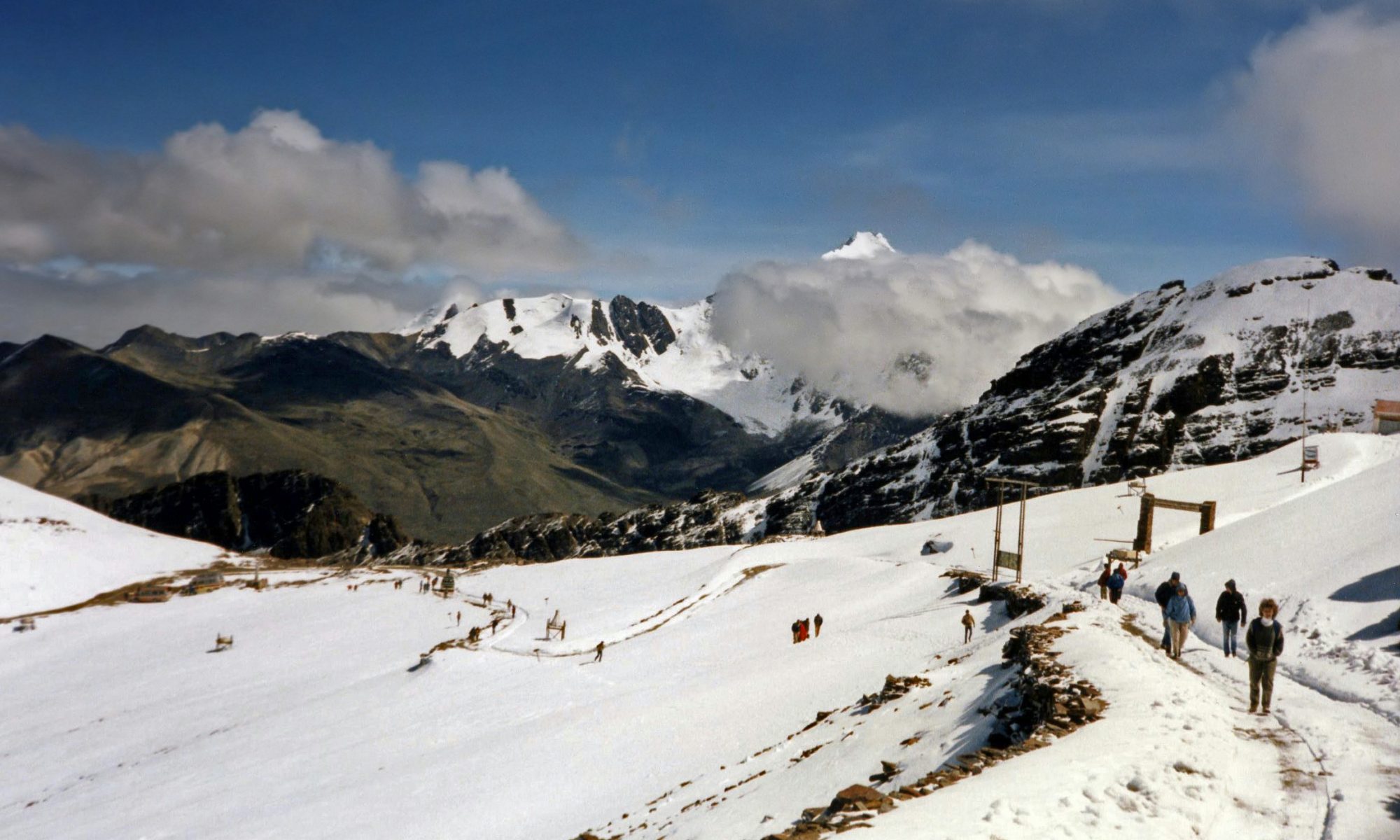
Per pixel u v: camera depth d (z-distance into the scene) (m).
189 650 126.50
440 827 46.47
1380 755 21.12
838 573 106.31
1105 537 88.12
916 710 37.94
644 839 32.81
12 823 69.62
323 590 159.62
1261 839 17.00
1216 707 25.61
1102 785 18.33
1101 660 30.92
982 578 80.81
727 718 53.94
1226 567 48.75
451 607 134.25
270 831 52.44
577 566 152.88
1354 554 42.09
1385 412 109.19
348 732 76.38
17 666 127.75
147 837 57.97
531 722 67.31
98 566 188.88
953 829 16.33
